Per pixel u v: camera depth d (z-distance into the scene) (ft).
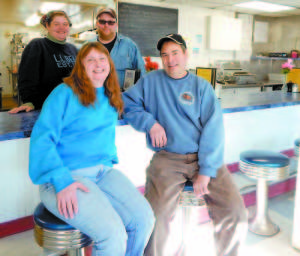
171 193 5.26
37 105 7.83
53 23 7.64
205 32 21.01
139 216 4.45
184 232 5.98
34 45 7.64
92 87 4.46
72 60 8.25
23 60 7.70
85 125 4.48
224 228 5.32
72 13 18.07
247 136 9.80
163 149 5.84
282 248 6.57
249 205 8.38
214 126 5.47
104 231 3.85
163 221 5.10
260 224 7.26
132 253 4.56
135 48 10.02
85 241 4.11
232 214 5.17
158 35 19.11
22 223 6.47
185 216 5.91
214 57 21.83
